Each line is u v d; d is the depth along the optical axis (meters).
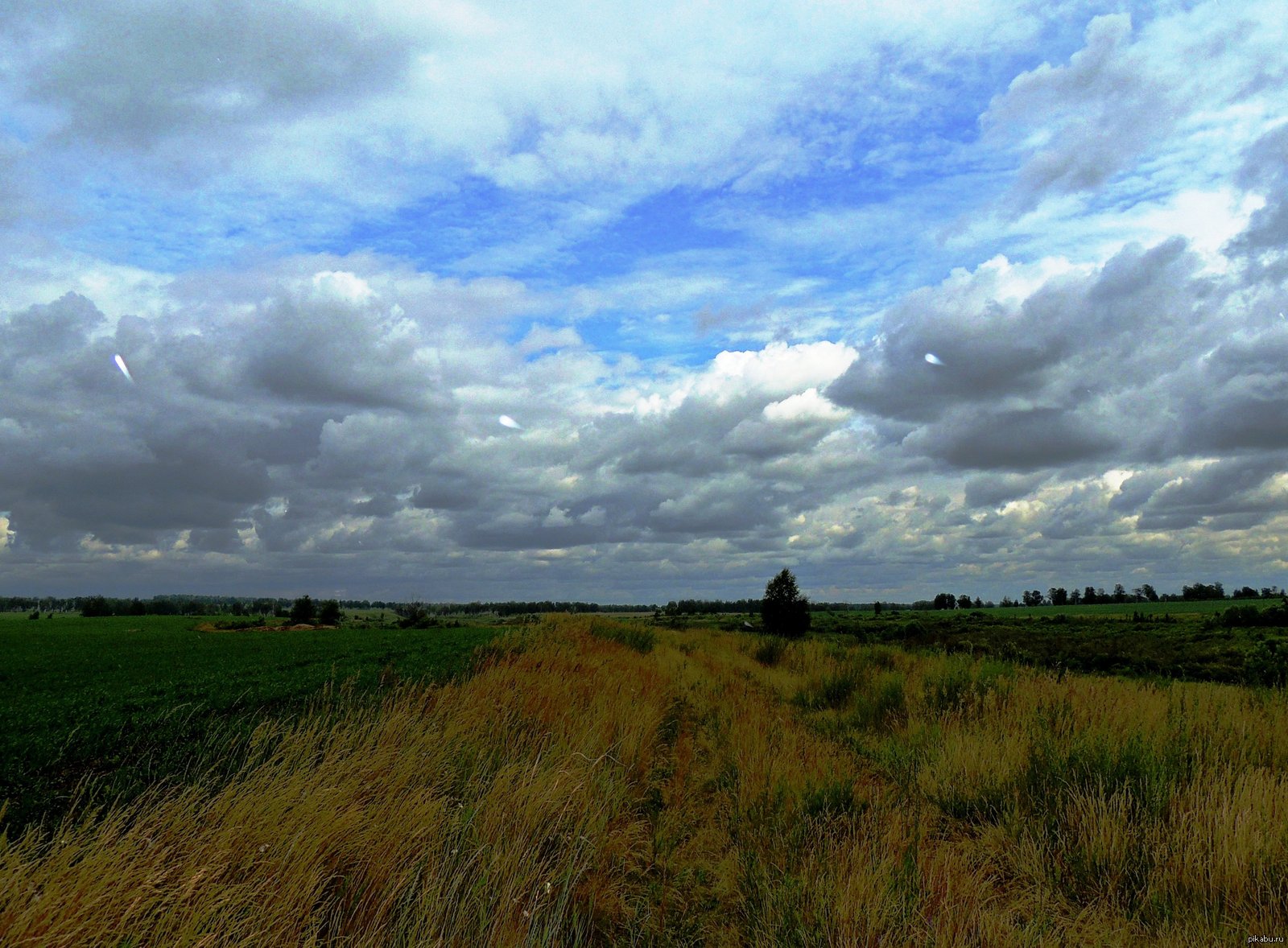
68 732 10.16
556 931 4.48
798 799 7.11
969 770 7.91
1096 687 11.76
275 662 22.92
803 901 5.03
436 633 40.31
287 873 4.42
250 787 5.21
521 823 5.80
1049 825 6.58
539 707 10.24
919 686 13.54
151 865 3.99
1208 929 4.73
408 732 7.39
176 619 89.81
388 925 4.45
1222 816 5.77
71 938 3.43
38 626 67.38
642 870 6.03
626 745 8.97
